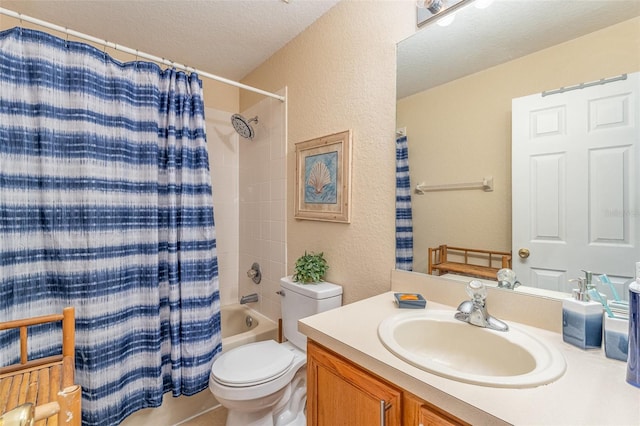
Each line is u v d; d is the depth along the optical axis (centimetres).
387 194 137
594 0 85
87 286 129
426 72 123
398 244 133
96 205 132
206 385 163
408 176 130
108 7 161
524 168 98
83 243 129
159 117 158
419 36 125
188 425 165
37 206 125
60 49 127
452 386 63
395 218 134
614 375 66
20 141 121
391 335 87
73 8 162
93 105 132
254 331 200
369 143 145
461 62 113
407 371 69
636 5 78
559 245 91
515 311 98
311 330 94
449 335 97
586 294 80
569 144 89
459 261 114
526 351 79
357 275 151
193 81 167
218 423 167
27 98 122
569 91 88
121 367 139
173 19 172
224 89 256
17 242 120
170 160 157
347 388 84
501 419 53
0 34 118
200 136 167
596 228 84
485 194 107
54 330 129
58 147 127
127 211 144
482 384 63
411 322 99
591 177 85
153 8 162
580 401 57
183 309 157
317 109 174
